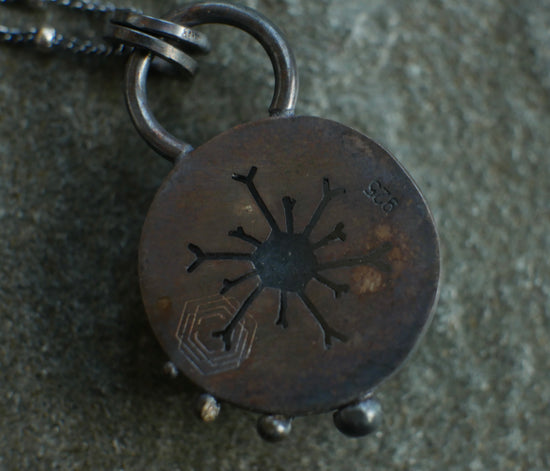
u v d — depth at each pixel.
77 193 0.13
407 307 0.12
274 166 0.12
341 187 0.12
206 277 0.12
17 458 0.13
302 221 0.12
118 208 0.13
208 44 0.12
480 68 0.13
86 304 0.13
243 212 0.12
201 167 0.12
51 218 0.13
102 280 0.13
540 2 0.14
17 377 0.13
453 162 0.13
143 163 0.13
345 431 0.12
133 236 0.13
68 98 0.13
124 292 0.13
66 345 0.13
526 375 0.13
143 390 0.13
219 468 0.13
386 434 0.13
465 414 0.13
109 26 0.12
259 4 0.13
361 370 0.12
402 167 0.12
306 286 0.12
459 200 0.13
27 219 0.13
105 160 0.13
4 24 0.13
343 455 0.13
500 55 0.14
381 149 0.12
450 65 0.13
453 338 0.13
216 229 0.12
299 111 0.13
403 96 0.13
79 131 0.13
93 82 0.13
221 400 0.12
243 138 0.12
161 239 0.12
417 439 0.13
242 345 0.12
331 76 0.13
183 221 0.12
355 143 0.12
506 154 0.13
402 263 0.12
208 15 0.12
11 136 0.13
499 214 0.13
